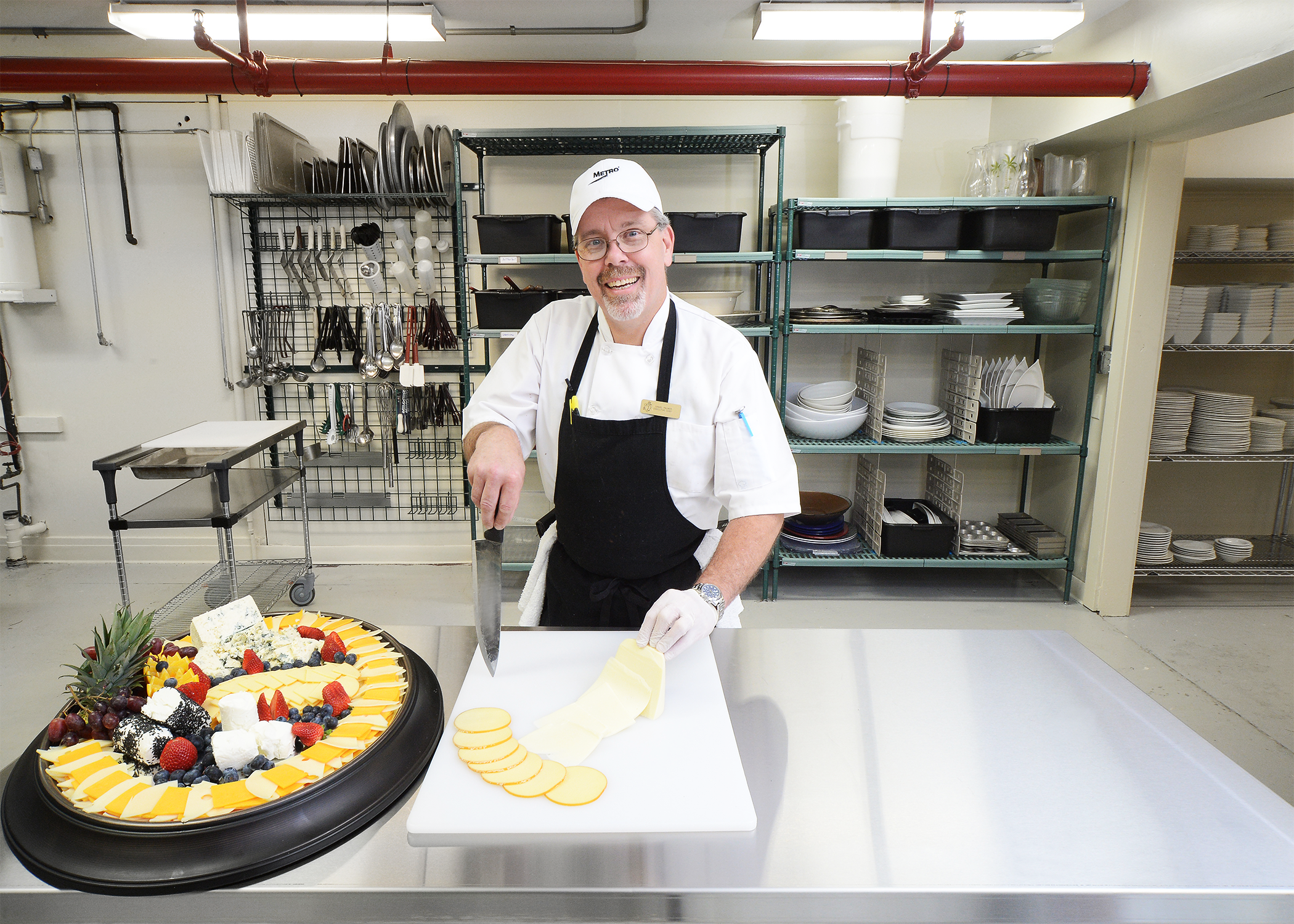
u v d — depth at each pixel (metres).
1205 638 3.13
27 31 2.98
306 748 0.88
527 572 3.76
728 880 0.74
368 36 2.63
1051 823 0.82
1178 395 3.44
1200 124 2.78
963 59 3.27
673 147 3.41
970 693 1.09
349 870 0.75
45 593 3.50
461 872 0.75
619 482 1.47
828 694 1.09
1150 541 3.52
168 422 3.81
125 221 3.59
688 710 1.03
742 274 3.72
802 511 3.76
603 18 2.86
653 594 1.54
